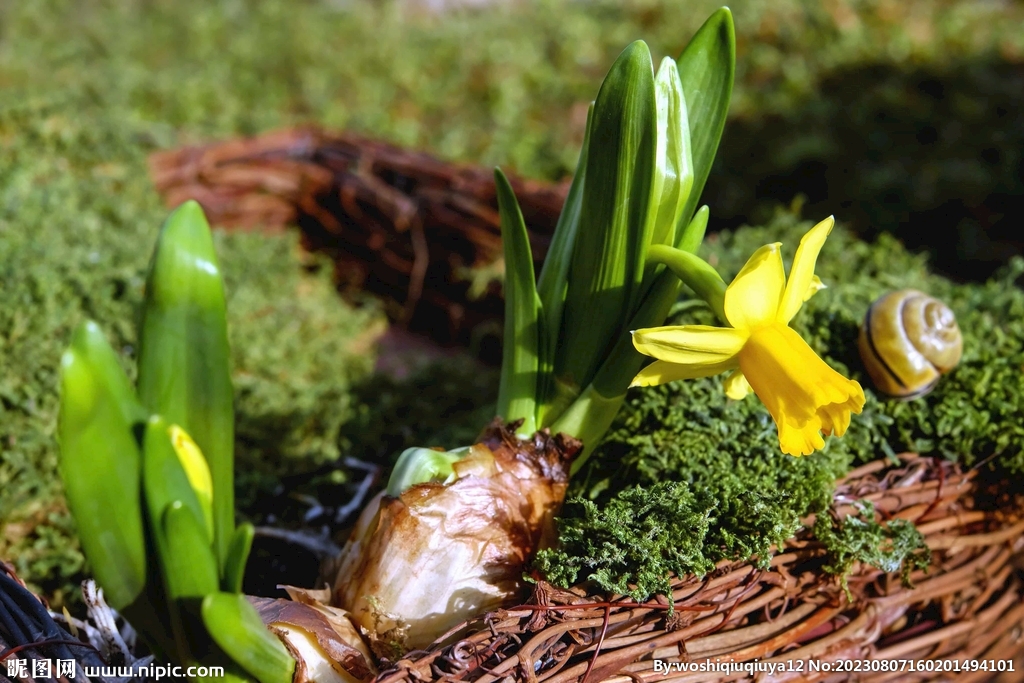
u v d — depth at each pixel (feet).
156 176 2.08
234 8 4.22
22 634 0.99
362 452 1.43
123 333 1.46
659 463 1.12
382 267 2.15
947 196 2.67
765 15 3.48
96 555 0.91
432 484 1.02
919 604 1.14
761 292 0.96
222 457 0.95
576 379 1.07
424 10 4.35
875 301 1.18
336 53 3.58
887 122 2.96
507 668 0.97
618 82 0.98
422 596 1.01
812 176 2.87
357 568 1.03
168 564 0.90
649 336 0.96
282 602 1.01
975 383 1.18
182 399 0.94
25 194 1.67
